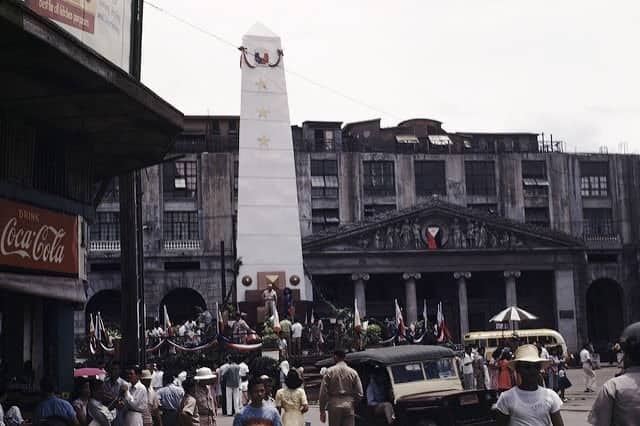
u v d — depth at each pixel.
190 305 74.25
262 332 42.12
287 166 50.28
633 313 77.06
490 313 78.31
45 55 11.97
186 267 70.75
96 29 15.98
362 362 18.25
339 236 69.94
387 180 75.62
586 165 78.75
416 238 71.50
